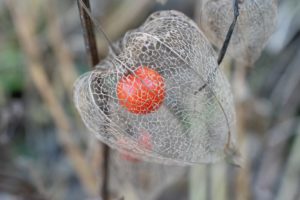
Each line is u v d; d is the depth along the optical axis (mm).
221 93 220
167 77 213
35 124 370
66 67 357
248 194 313
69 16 393
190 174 331
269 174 349
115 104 216
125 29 381
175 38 213
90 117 220
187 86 214
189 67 213
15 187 333
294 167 335
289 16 356
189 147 222
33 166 350
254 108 352
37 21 374
